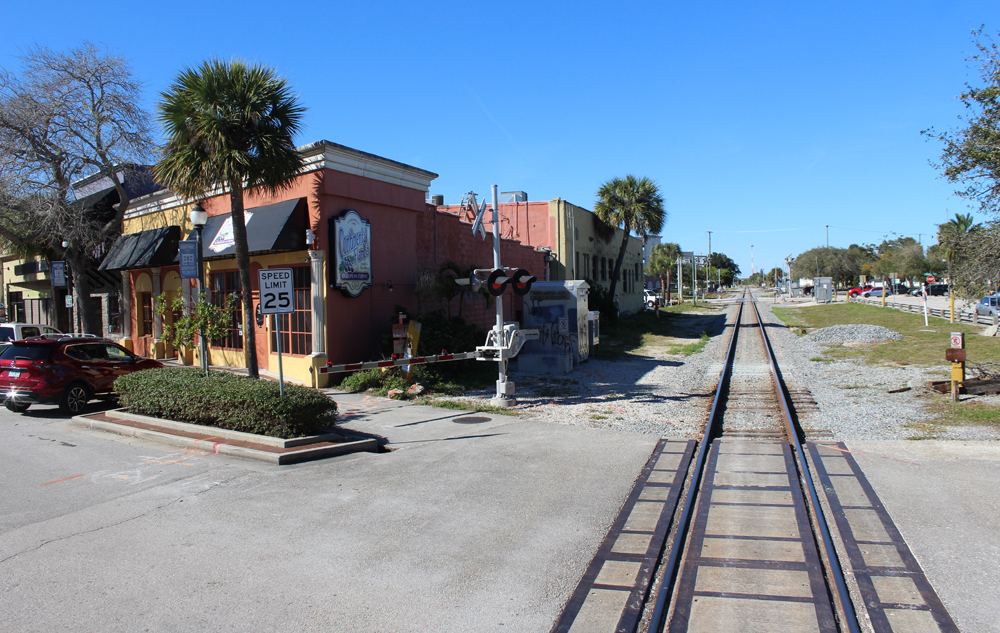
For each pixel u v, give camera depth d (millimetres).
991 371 13969
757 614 4113
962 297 12156
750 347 23969
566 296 18750
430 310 17703
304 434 8992
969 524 5559
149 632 3967
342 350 14852
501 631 3979
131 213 20984
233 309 17375
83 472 7801
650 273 97188
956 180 10945
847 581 4605
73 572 4879
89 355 12812
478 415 11305
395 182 16406
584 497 6602
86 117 18406
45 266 24750
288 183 12891
